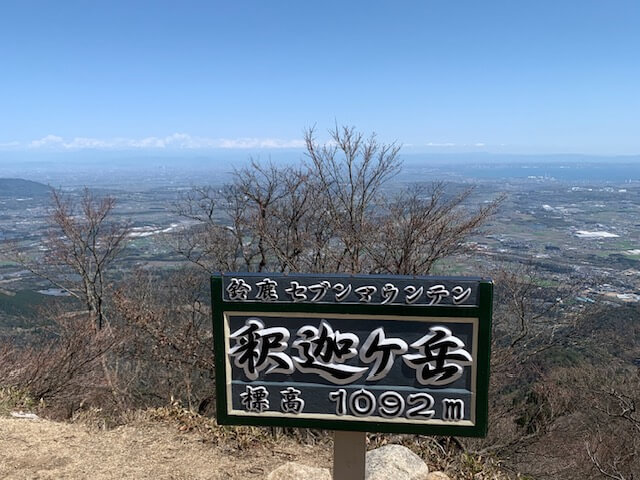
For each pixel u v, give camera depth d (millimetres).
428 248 8102
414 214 7934
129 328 9281
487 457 5250
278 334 2289
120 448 3648
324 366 2271
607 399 8352
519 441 8273
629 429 8141
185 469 3404
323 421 2301
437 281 2166
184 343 9164
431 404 2227
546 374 8914
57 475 3225
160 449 3662
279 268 9414
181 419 4125
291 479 3145
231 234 9695
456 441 5684
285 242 9172
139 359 9289
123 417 4297
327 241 8773
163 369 9508
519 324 8266
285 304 2266
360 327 2242
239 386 2334
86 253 10875
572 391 8445
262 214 9164
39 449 3545
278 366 2303
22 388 5605
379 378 2250
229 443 3818
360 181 8336
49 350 6754
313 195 8859
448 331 2189
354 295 2221
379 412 2262
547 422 8344
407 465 3375
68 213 11758
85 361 6945
